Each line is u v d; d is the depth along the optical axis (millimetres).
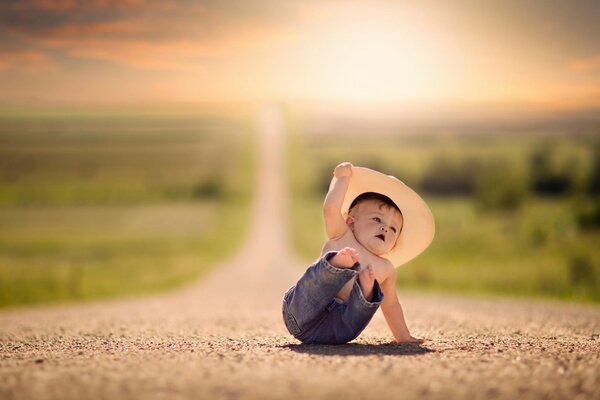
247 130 197250
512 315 11180
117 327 8938
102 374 4016
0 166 136250
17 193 108875
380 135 166125
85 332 8133
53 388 3643
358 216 5898
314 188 121250
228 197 113188
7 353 5734
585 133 120188
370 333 7488
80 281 27625
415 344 5871
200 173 133125
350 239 5812
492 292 21516
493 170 71000
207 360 4586
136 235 70375
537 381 3826
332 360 4555
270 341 6395
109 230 74062
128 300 21250
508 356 4887
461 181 113500
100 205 101000
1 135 177000
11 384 3760
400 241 6059
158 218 87875
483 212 68562
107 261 46688
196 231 76062
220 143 175500
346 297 5609
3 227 75250
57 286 25297
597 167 99375
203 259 51750
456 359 4668
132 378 3877
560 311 12594
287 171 137375
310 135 176500
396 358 4684
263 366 4262
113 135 183750
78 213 91375
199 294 23109
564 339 6824
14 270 27641
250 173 135625
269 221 87750
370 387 3617
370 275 5375
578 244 27297
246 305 15023
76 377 3932
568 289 20297
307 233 74750
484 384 3727
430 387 3635
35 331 8469
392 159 124812
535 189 99750
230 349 5383
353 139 161250
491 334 7375
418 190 114688
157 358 4758
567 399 3449
